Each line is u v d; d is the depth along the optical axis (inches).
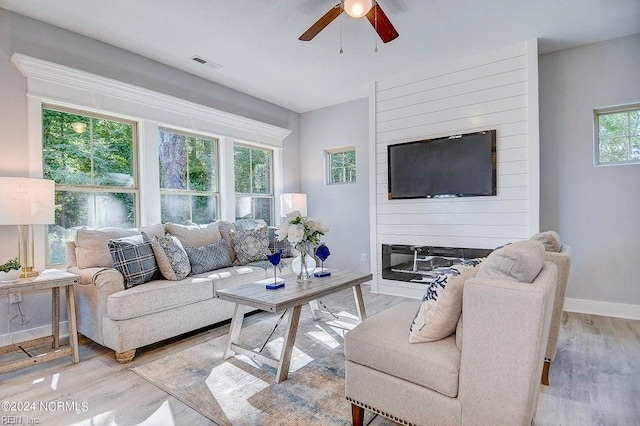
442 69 153.3
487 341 50.0
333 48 135.8
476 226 147.2
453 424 52.9
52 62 114.3
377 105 172.6
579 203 137.7
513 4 108.1
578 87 137.6
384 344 61.2
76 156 125.0
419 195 159.8
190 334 117.9
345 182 203.9
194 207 165.2
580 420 67.4
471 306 51.1
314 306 131.4
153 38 126.3
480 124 144.9
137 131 142.3
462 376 52.2
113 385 83.0
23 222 93.7
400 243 167.3
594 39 132.0
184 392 79.4
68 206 122.5
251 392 79.0
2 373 84.7
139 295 99.5
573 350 100.2
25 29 110.6
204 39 127.3
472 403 51.3
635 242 129.1
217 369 91.0
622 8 110.8
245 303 89.1
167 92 149.5
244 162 192.7
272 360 88.8
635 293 129.0
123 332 95.1
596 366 90.2
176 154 157.9
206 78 164.9
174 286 109.0
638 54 128.2
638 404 72.7
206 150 171.3
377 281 174.7
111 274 101.7
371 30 121.7
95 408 73.4
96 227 129.3
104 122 132.6
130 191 139.7
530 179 134.7
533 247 61.2
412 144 161.2
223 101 174.4
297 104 205.8
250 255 150.4
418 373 56.3
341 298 161.6
